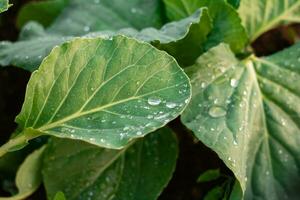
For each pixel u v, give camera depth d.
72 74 0.65
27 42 0.78
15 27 0.99
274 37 0.92
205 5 0.76
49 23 0.93
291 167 0.71
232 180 0.73
